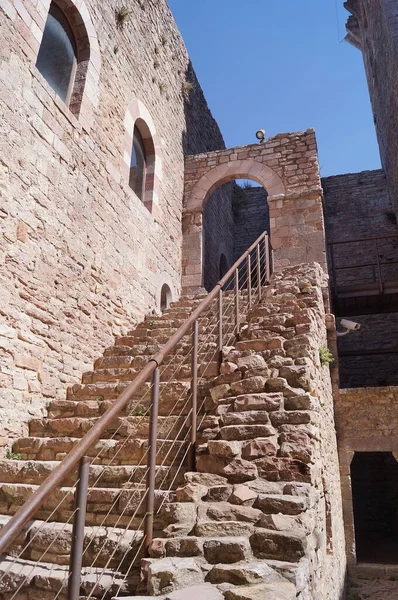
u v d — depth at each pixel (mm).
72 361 5219
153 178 8242
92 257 5871
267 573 2023
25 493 3168
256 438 2979
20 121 4664
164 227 8555
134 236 7188
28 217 4672
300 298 5324
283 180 9266
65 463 1905
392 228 13812
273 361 3664
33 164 4816
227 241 14562
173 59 9883
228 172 9727
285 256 8586
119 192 6789
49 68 5633
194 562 2154
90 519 2930
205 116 12047
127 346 5707
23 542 2775
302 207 8836
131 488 3029
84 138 5887
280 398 3256
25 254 4590
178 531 2420
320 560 2975
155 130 8500
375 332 12805
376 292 9508
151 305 7594
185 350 5062
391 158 11789
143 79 8109
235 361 3855
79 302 5480
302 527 2311
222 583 1995
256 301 5816
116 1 7203
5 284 4277
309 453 2844
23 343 4453
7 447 4059
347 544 6910
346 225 14320
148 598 1894
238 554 2170
